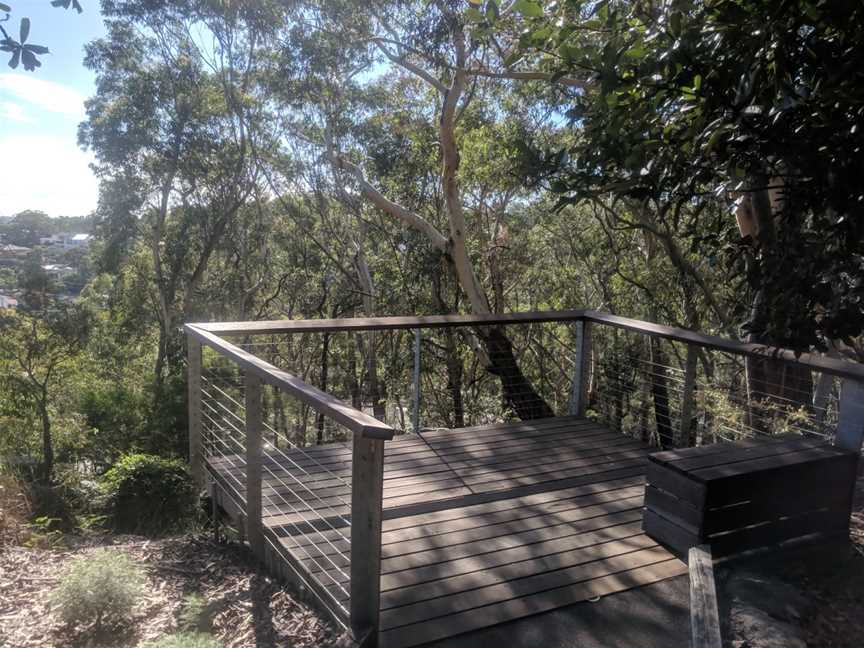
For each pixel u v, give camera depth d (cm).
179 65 1900
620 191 297
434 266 1549
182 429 1160
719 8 247
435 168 1515
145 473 504
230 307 2197
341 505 346
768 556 285
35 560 328
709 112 259
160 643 222
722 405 502
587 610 249
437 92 1532
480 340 1238
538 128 1366
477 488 368
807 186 244
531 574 273
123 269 2434
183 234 2123
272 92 1725
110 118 1900
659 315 1497
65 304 1480
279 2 1489
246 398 316
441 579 267
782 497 287
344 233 1948
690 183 284
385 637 229
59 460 952
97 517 468
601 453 430
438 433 470
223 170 1980
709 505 273
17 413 1159
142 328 2530
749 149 259
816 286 250
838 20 217
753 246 297
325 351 656
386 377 1521
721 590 256
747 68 240
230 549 354
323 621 251
